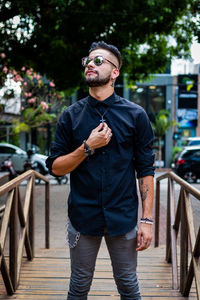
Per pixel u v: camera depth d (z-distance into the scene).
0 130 17.73
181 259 2.73
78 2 6.88
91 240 1.83
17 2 5.98
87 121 1.80
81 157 1.71
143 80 10.02
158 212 4.17
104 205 1.76
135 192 1.86
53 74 8.44
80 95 17.73
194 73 19.80
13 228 2.72
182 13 7.82
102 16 7.59
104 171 1.76
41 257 3.72
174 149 19.20
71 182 1.86
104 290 2.77
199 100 19.77
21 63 7.68
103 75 1.76
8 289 2.63
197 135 19.92
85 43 8.05
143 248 1.79
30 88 9.03
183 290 2.64
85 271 1.86
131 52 9.24
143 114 1.82
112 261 1.90
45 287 2.84
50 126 17.98
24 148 18.14
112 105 1.81
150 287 2.87
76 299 1.90
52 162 1.81
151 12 7.28
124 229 1.78
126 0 7.46
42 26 7.39
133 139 1.82
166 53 9.40
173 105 19.92
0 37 7.37
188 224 2.49
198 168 12.47
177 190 3.13
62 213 6.67
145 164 1.82
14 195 2.73
